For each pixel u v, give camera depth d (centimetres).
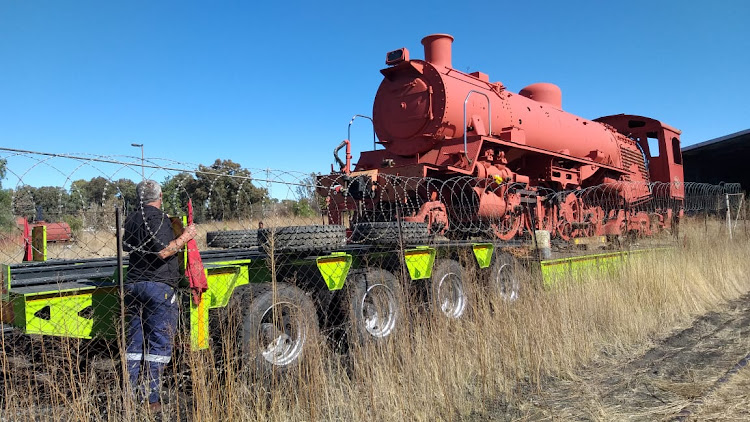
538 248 812
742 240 1362
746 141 2820
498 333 555
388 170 937
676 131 1862
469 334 565
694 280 927
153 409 397
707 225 1437
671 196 1717
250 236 750
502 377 507
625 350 632
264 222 506
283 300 481
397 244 600
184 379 448
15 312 380
